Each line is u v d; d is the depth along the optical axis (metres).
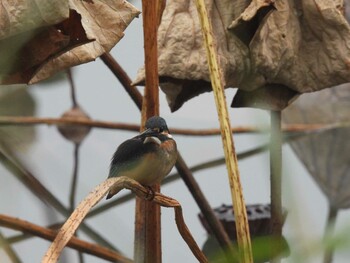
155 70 7.35
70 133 12.68
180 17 7.66
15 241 10.13
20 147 11.69
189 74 7.55
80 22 6.58
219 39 7.64
